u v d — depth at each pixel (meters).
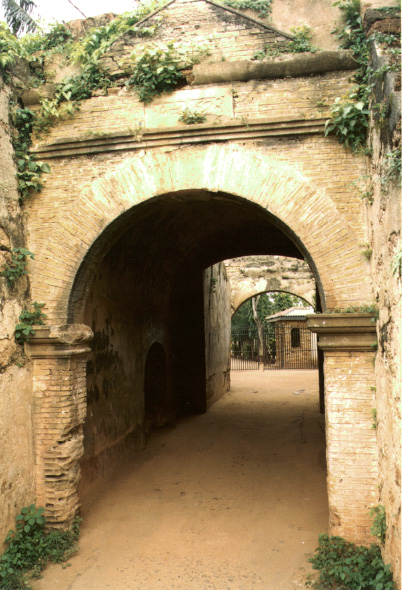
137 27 5.82
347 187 5.09
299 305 32.09
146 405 10.74
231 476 7.65
